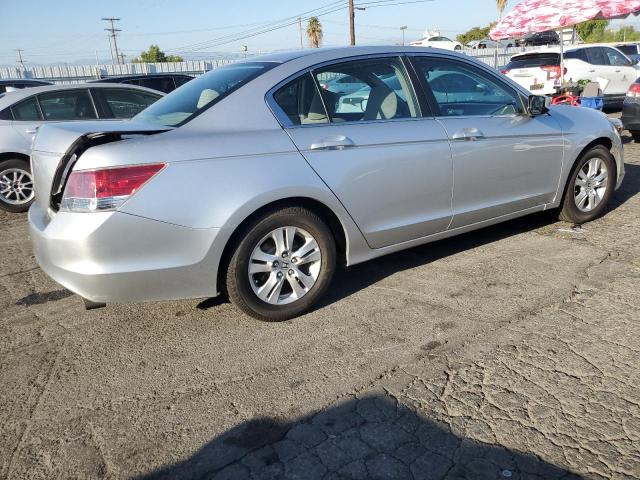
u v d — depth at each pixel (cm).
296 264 346
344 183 348
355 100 370
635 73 1395
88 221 287
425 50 411
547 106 450
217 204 307
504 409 255
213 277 318
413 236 396
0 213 702
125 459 236
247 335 338
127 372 303
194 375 297
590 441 232
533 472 217
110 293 300
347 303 376
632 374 277
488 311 352
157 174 295
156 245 300
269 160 323
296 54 369
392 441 238
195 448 240
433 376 284
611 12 789
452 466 222
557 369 284
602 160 507
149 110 372
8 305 402
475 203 422
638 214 537
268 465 228
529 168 448
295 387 281
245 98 334
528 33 912
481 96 430
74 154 301
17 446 246
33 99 704
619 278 390
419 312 356
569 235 487
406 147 373
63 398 281
